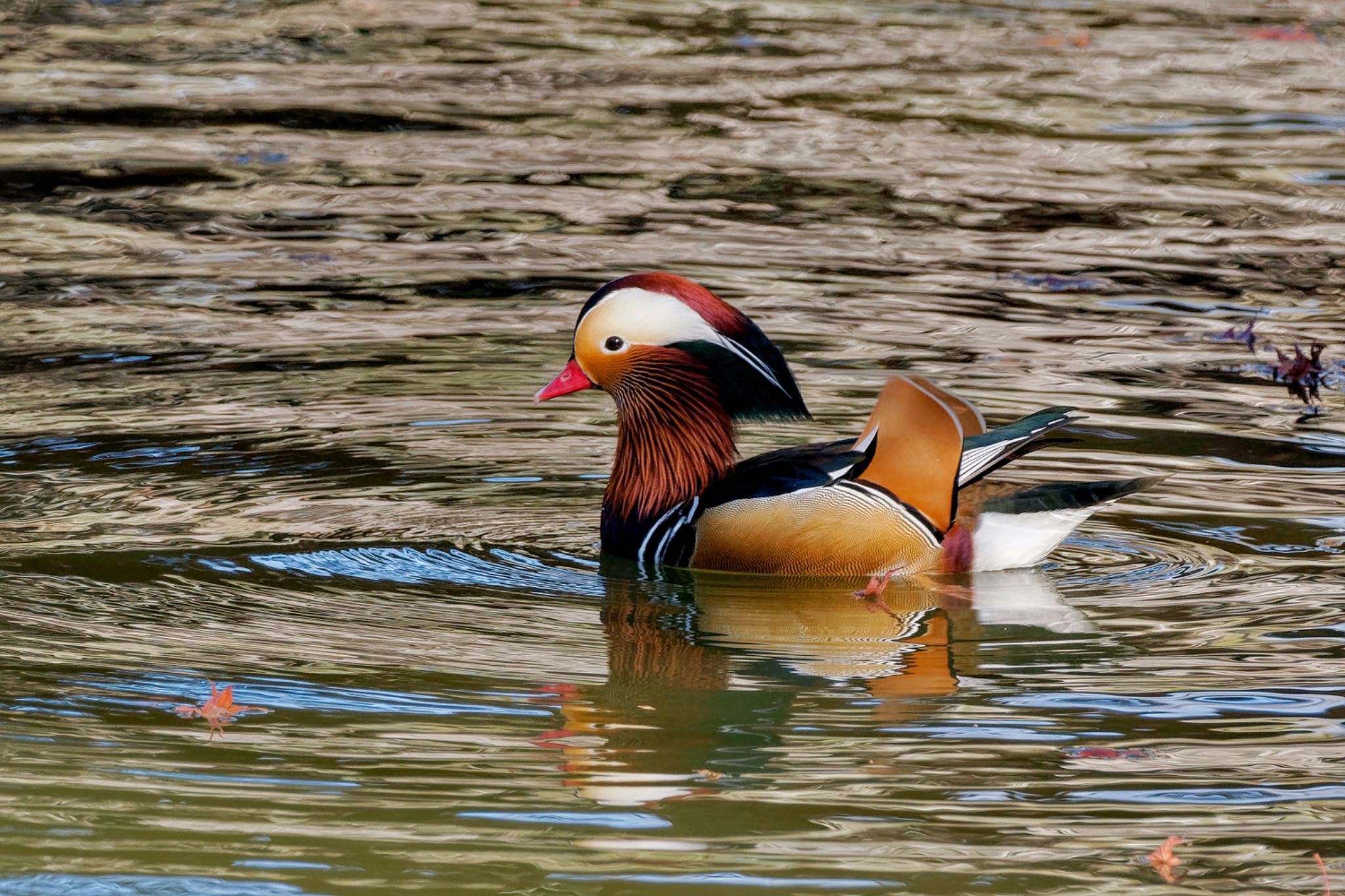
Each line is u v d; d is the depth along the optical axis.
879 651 9.62
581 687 9.00
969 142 23.20
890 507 10.75
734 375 11.27
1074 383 14.43
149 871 6.98
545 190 20.72
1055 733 8.46
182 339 15.33
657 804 7.65
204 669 9.09
